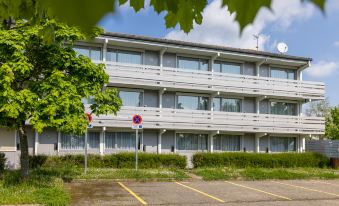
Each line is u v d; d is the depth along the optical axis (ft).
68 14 1.98
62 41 45.91
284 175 69.31
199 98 91.15
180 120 85.87
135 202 41.70
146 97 86.43
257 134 95.45
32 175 52.65
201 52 88.84
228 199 45.29
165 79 84.79
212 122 88.69
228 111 93.61
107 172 62.18
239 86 90.89
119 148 83.56
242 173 68.64
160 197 45.21
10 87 42.11
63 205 37.99
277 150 98.37
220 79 89.51
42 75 47.55
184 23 3.67
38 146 76.79
